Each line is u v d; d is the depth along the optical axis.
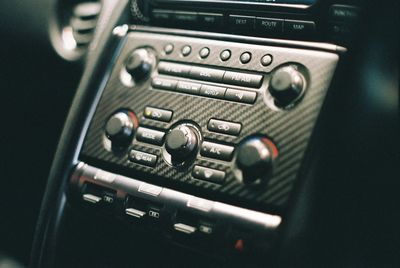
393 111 0.59
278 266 0.55
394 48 0.58
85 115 0.70
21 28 0.80
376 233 0.59
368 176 0.59
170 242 0.60
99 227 0.66
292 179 0.55
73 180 0.67
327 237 0.58
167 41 0.68
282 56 0.61
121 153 0.65
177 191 0.61
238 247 0.56
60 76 0.79
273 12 0.63
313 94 0.57
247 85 0.61
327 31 0.61
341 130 0.58
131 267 0.65
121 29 0.73
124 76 0.69
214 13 0.66
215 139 0.60
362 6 0.59
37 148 0.82
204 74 0.64
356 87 0.59
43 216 0.70
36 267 0.70
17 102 0.83
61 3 0.79
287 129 0.57
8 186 0.86
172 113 0.64
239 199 0.57
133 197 0.63
